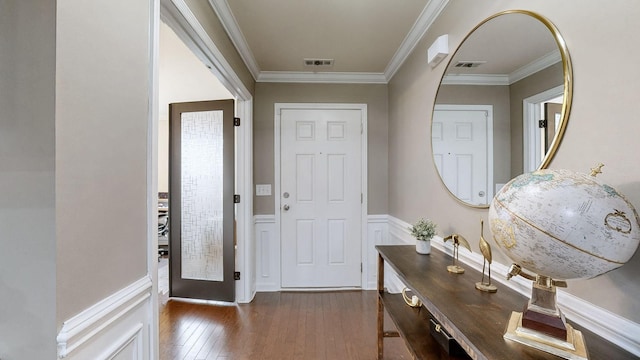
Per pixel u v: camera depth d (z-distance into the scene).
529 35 1.15
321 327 2.39
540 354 0.75
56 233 0.73
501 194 0.82
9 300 0.74
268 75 3.14
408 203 2.53
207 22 1.71
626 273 0.80
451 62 1.76
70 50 0.76
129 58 1.00
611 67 0.83
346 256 3.24
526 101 1.17
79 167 0.79
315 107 3.20
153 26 1.14
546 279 0.80
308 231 3.22
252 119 3.02
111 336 0.91
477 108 1.49
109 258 0.91
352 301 2.91
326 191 3.22
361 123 3.23
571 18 0.96
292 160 3.20
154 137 1.14
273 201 3.18
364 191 3.23
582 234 0.64
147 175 1.12
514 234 0.74
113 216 0.93
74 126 0.78
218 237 2.91
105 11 0.89
